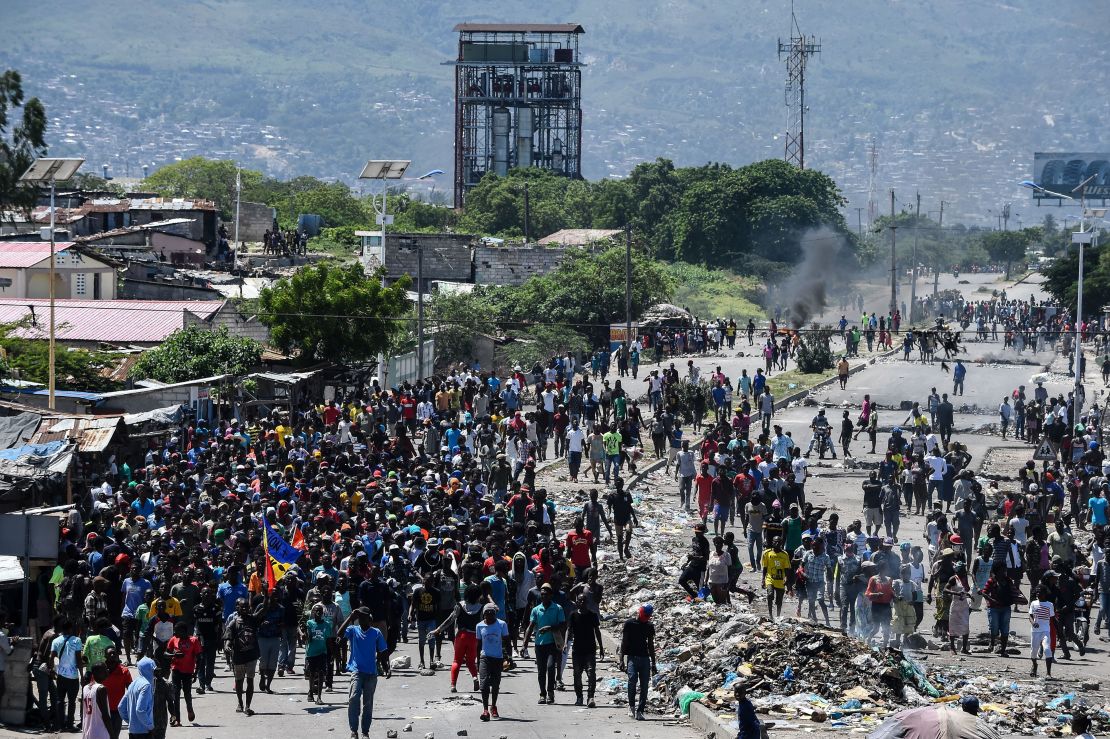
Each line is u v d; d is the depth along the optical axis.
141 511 64.38
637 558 71.75
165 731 38.44
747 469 77.94
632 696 43.94
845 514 86.94
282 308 126.56
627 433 95.81
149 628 45.72
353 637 40.38
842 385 139.62
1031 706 45.88
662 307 186.00
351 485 66.56
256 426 98.94
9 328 115.31
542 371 132.25
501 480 79.69
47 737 41.56
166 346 116.31
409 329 156.75
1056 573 56.06
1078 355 115.88
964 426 123.25
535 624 46.47
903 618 55.22
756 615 55.97
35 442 77.88
